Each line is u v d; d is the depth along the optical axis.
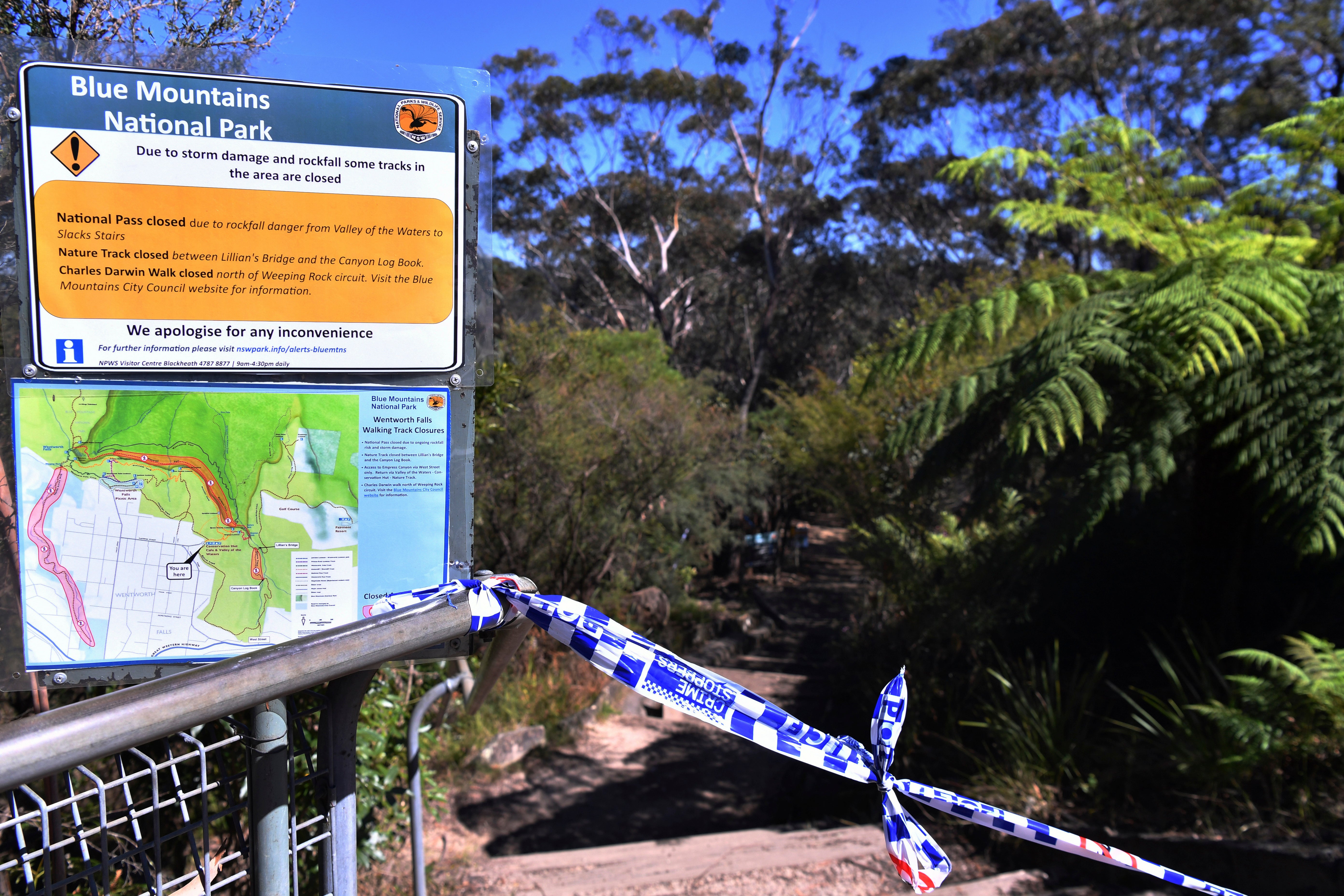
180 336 0.99
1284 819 3.23
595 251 30.11
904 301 28.45
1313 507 3.24
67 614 0.98
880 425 8.20
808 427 9.72
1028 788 3.95
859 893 3.37
